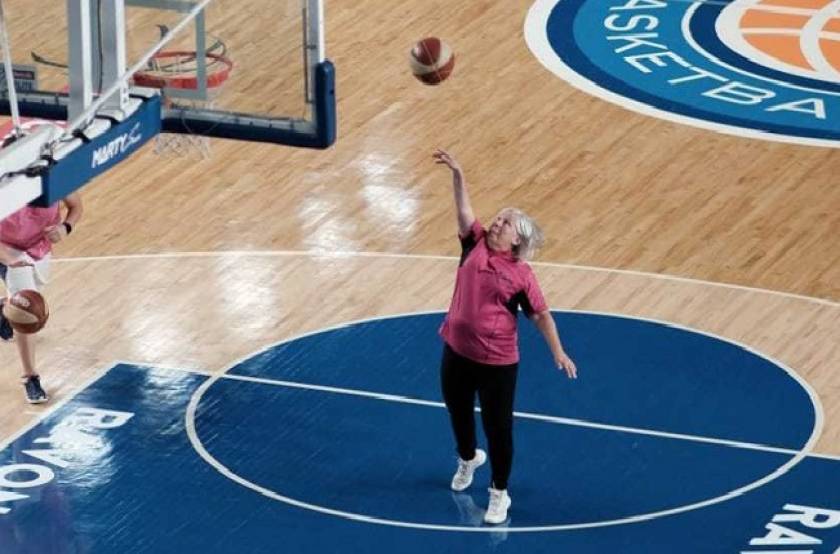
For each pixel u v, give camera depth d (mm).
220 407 18375
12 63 17422
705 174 23281
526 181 23094
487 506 16797
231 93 17125
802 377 18906
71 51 15422
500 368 16203
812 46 27250
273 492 17031
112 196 22719
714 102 25344
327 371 19000
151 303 20312
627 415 18234
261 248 21516
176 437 17875
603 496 16953
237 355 19312
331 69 16953
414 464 17484
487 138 24234
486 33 27406
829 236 21750
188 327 19844
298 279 20812
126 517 16688
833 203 22562
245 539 16359
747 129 24516
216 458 17547
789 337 19641
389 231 21906
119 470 17375
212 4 17109
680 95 25562
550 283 20688
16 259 18469
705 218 22156
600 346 19438
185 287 20641
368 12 27984
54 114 17438
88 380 18828
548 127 24547
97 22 15766
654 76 26156
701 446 17734
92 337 19625
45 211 18422
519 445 17719
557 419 18156
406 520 16625
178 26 15797
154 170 23359
